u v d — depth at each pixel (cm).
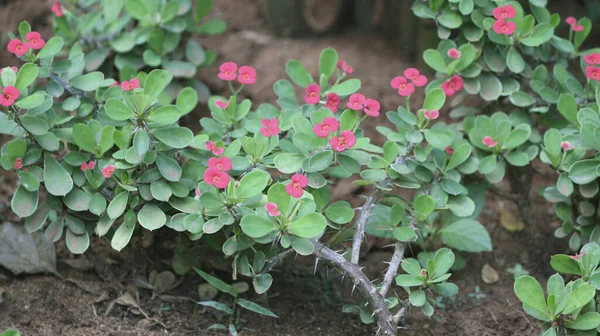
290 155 139
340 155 138
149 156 139
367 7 176
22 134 140
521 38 147
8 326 142
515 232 157
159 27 156
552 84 152
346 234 144
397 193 157
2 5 174
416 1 151
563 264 139
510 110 153
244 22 178
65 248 152
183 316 145
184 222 137
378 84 169
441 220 150
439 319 148
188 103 144
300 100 166
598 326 136
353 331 145
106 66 159
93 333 142
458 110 153
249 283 148
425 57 147
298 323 145
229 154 140
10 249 148
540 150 153
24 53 140
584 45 174
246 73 144
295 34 176
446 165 146
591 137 141
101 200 139
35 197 139
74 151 142
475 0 148
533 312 136
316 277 150
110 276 147
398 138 143
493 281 152
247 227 134
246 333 144
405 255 152
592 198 146
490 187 152
